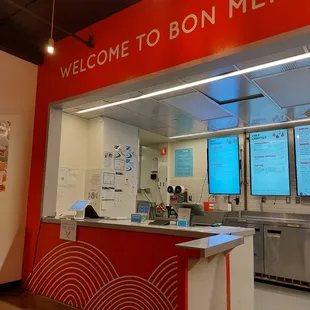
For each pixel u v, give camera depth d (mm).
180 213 3143
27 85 4289
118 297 3045
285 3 2328
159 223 3195
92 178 4996
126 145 5414
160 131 5930
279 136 5406
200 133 6059
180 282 1769
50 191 4059
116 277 3092
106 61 3555
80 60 3869
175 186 6605
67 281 3521
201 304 1932
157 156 7160
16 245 4012
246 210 5707
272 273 4797
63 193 4699
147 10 3260
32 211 4078
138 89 3400
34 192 4105
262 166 5527
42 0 3539
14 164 4066
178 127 5602
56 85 4117
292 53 2723
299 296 4199
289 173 5266
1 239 3865
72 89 3895
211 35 2717
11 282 3922
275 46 2395
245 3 2541
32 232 4020
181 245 1781
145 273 2879
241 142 5926
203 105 4289
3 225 3896
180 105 4309
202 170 6430
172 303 2641
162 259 2783
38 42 4398
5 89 4035
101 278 3221
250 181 5660
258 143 5617
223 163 5969
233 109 4449
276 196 5441
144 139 6691
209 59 2695
